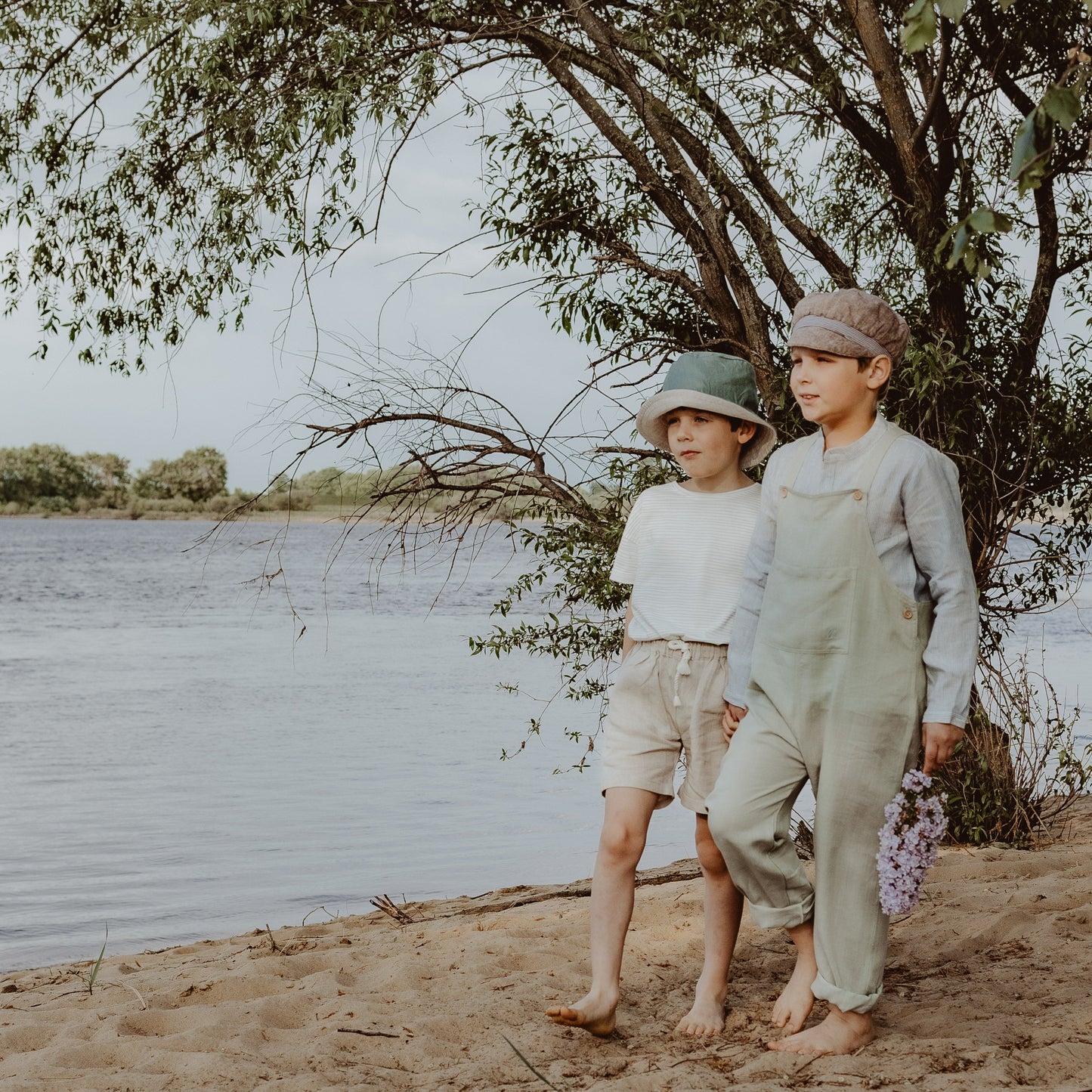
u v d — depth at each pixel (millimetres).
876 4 5730
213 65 5578
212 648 27484
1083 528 5902
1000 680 5902
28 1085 2869
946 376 5230
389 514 5625
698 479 3172
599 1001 2900
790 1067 2635
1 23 6398
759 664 2803
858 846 2693
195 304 6574
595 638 6137
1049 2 5668
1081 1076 2492
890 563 2693
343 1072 2900
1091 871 4734
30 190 6777
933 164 5938
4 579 60719
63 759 13141
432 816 10047
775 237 5883
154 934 6715
